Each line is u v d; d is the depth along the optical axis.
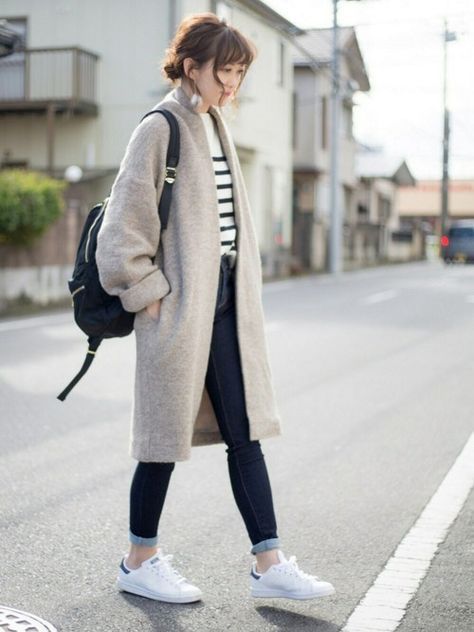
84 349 10.50
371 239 42.25
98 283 3.26
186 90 3.32
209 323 3.29
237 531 4.30
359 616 3.31
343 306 16.50
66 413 7.02
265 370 3.42
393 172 45.50
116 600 3.45
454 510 4.65
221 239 3.32
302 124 34.34
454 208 67.88
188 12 22.05
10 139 23.03
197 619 3.28
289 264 29.14
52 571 3.76
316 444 6.13
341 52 29.88
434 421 6.87
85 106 21.88
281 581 3.32
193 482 5.13
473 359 10.00
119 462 5.57
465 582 3.66
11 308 15.09
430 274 30.08
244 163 26.69
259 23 26.69
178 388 3.23
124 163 3.24
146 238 3.22
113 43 22.27
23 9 22.69
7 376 8.68
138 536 3.47
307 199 34.50
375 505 4.74
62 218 16.58
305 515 4.57
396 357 10.12
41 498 4.82
